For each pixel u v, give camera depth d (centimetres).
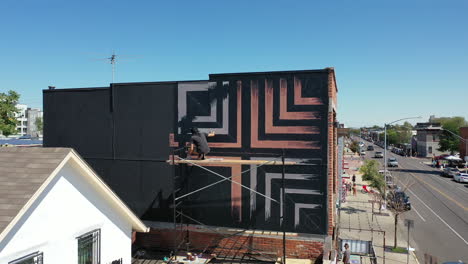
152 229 1303
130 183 1335
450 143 6719
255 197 1205
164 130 1300
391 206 2170
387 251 1738
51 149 698
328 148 1138
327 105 1139
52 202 670
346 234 2022
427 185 4091
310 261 1132
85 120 1384
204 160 1144
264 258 1177
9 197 560
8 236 564
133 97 1334
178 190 1277
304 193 1159
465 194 3534
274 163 1112
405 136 11425
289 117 1172
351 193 3475
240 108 1217
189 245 1259
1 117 2700
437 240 1947
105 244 850
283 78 1176
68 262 717
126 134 1341
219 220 1239
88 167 740
